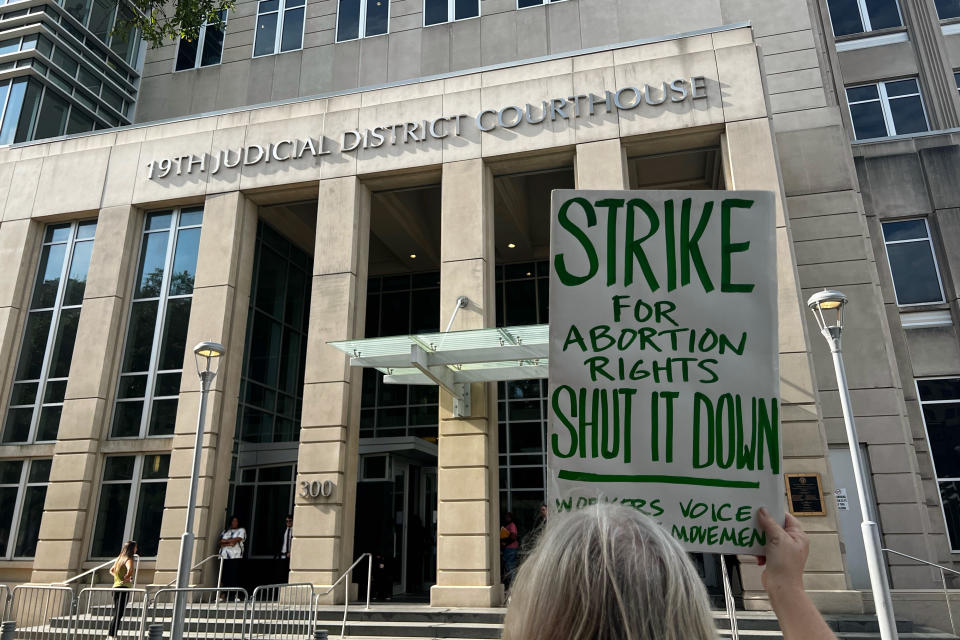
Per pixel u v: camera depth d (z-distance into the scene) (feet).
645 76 49.75
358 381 49.08
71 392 52.47
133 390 53.16
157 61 79.36
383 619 38.47
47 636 32.14
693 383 8.10
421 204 62.90
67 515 49.26
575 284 8.45
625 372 8.20
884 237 56.80
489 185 51.88
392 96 54.90
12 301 56.90
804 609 4.78
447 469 44.70
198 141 57.36
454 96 53.01
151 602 43.45
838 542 38.24
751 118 46.91
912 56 65.57
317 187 54.44
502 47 68.49
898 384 49.78
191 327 51.83
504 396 67.26
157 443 50.65
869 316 50.06
